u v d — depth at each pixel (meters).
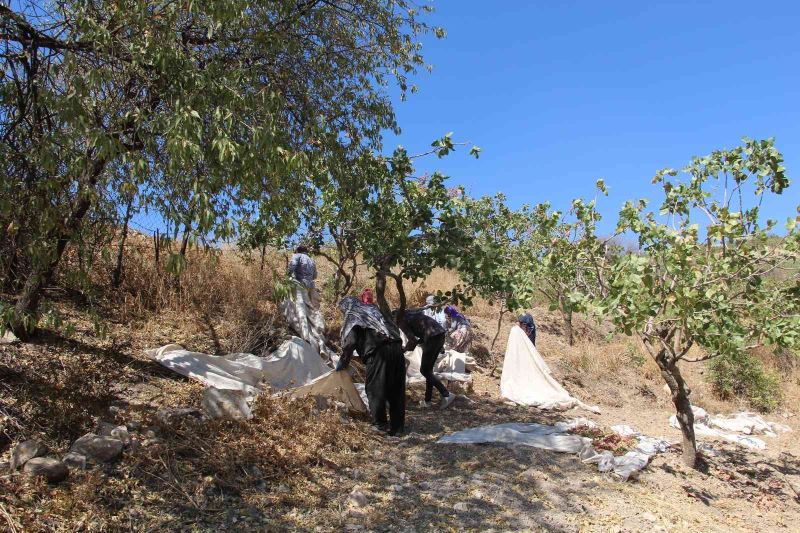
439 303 7.00
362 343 6.70
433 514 4.73
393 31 7.30
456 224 7.08
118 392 5.68
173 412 5.29
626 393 10.99
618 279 5.39
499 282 6.47
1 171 3.88
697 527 5.12
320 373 7.71
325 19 6.86
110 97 4.60
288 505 4.57
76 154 4.07
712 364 11.70
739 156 5.94
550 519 4.82
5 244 4.29
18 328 5.85
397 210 7.28
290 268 8.91
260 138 4.15
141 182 3.90
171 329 7.79
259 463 5.00
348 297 6.96
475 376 10.38
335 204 8.50
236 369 6.87
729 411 10.90
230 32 5.55
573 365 11.74
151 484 4.34
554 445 6.50
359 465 5.57
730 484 6.62
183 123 3.88
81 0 4.32
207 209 3.80
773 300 5.80
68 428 4.66
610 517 5.01
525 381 9.57
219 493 4.48
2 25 4.39
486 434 6.64
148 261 8.85
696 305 5.33
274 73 6.16
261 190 4.63
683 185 6.05
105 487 4.10
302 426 5.83
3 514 3.55
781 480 7.05
